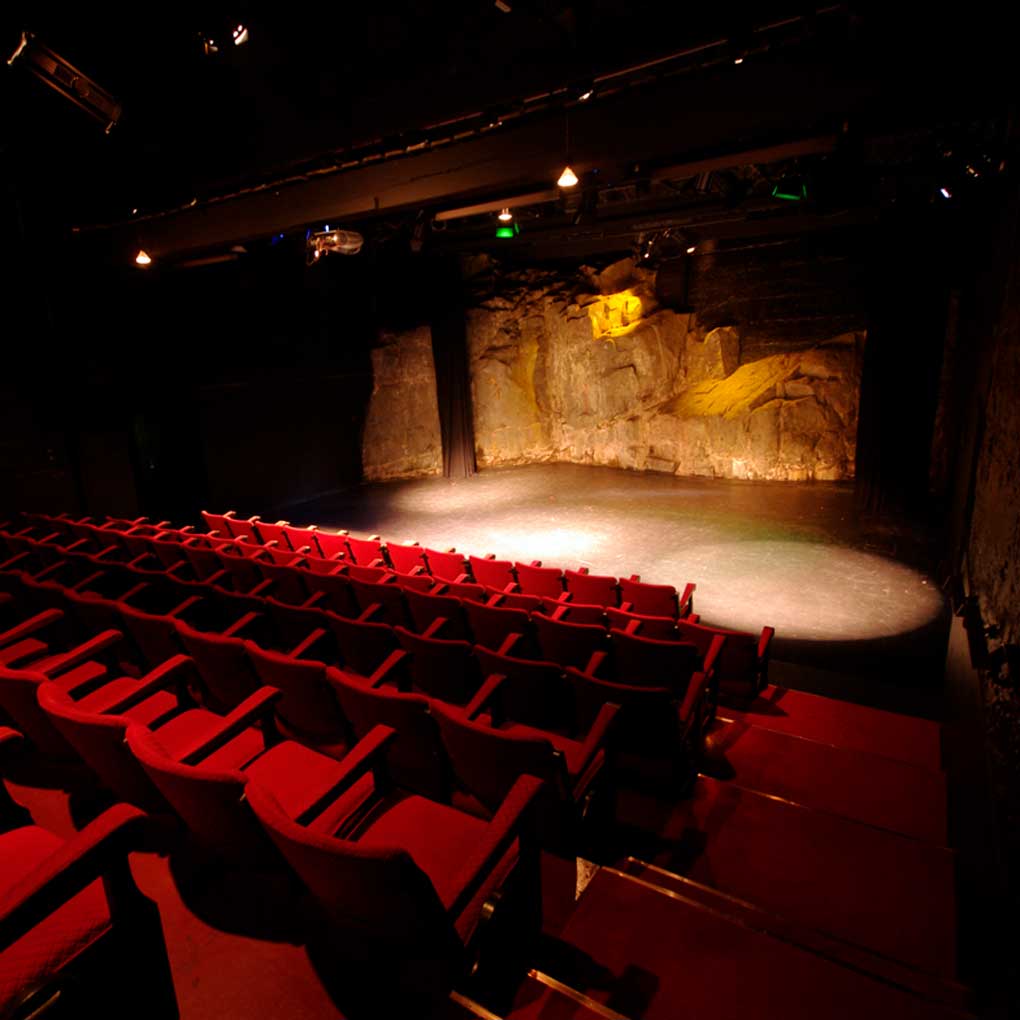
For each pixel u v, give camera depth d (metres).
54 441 9.12
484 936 1.85
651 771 3.12
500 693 3.02
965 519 4.91
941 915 2.34
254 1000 1.94
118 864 1.73
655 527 9.05
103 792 2.96
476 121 6.15
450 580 6.16
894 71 4.62
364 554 6.74
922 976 2.03
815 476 10.89
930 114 5.11
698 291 12.37
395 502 11.70
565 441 13.84
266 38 5.29
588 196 7.62
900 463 8.80
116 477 9.85
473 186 6.68
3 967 1.65
